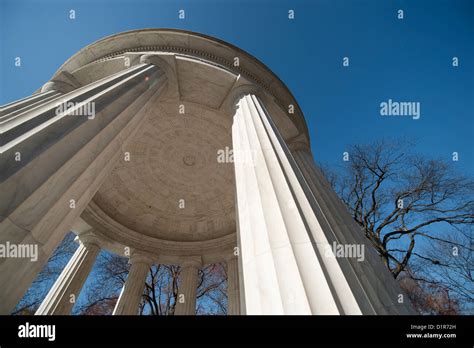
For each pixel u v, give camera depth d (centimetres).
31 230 751
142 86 1772
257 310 704
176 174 3928
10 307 704
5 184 716
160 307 5484
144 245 3981
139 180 3862
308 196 1055
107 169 1252
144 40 2597
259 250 834
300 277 700
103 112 1255
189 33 2555
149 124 3344
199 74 2469
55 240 888
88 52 2664
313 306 642
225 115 3030
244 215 1045
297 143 2784
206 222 4303
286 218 882
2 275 673
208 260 4125
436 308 3303
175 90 2431
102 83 1488
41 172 821
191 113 3158
